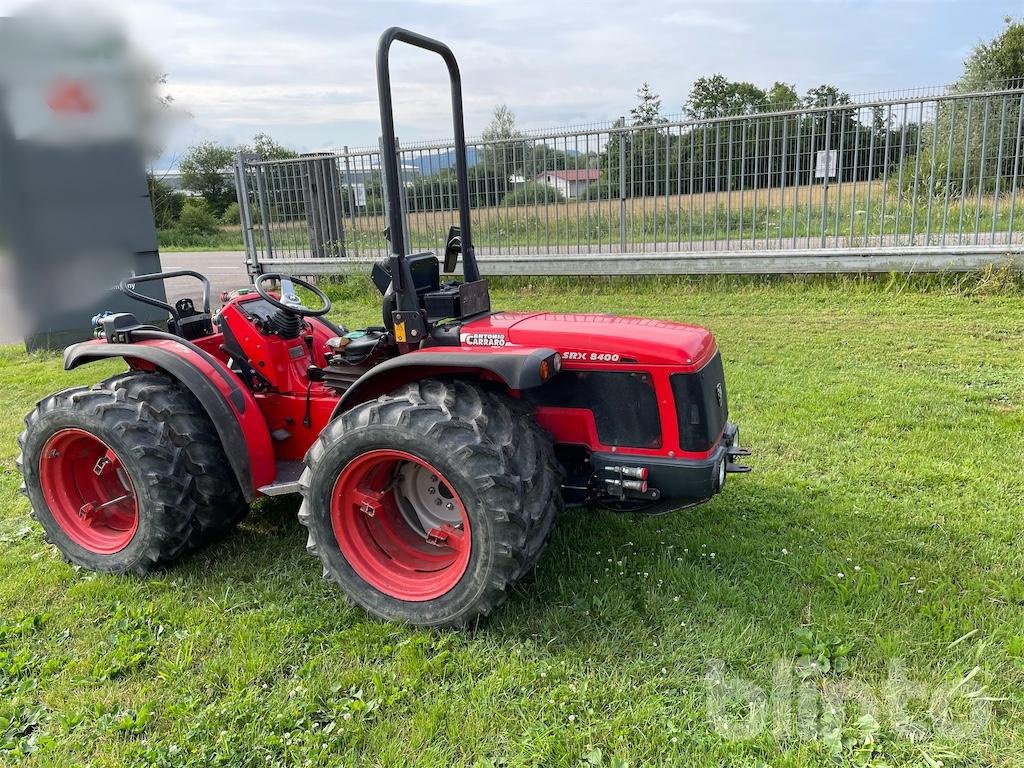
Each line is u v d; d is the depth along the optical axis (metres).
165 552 3.29
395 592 2.90
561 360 2.91
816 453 4.33
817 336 6.79
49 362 7.73
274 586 3.21
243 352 3.58
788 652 2.65
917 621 2.75
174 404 3.29
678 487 2.88
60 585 3.33
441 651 2.71
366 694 2.54
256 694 2.54
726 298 8.45
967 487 3.81
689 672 2.59
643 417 2.89
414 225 10.61
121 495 3.61
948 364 5.83
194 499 3.27
